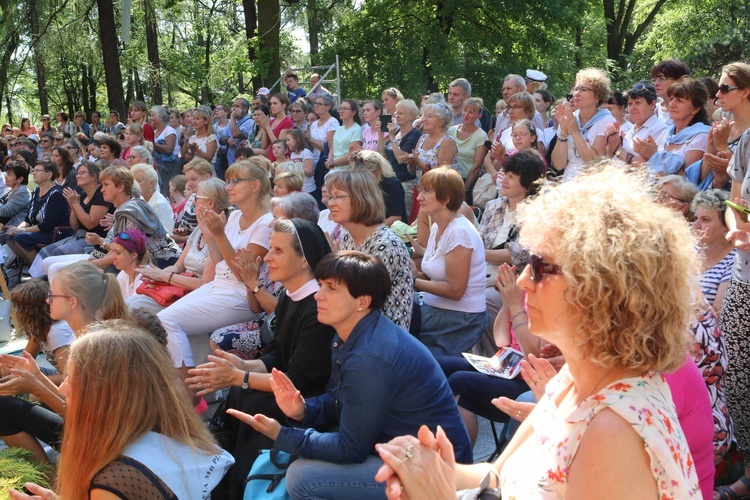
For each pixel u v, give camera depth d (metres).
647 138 5.03
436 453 1.59
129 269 5.36
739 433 3.40
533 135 5.98
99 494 2.12
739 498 3.28
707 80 6.32
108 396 2.21
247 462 3.34
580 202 1.45
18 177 9.35
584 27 23.44
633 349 1.36
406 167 7.22
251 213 4.88
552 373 2.36
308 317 3.56
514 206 4.61
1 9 21.88
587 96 5.99
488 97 21.45
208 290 4.80
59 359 4.14
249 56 19.42
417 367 2.85
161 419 2.29
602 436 1.35
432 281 4.33
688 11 28.16
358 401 2.78
